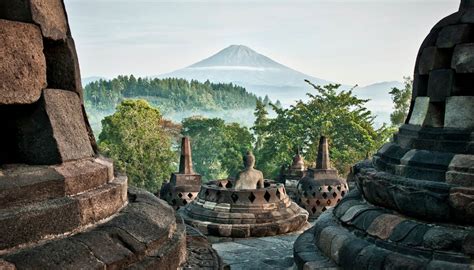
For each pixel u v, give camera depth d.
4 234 3.42
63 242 3.70
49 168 4.02
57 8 4.54
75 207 3.96
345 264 6.81
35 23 4.15
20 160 4.29
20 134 4.27
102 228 4.11
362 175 7.40
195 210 12.99
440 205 5.93
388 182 6.62
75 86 4.74
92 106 181.88
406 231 6.21
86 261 3.68
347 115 51.66
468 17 6.63
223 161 61.50
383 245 6.43
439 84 6.68
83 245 3.77
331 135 51.44
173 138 72.31
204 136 71.69
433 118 6.80
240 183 13.41
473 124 6.32
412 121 7.15
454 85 6.57
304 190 19.25
